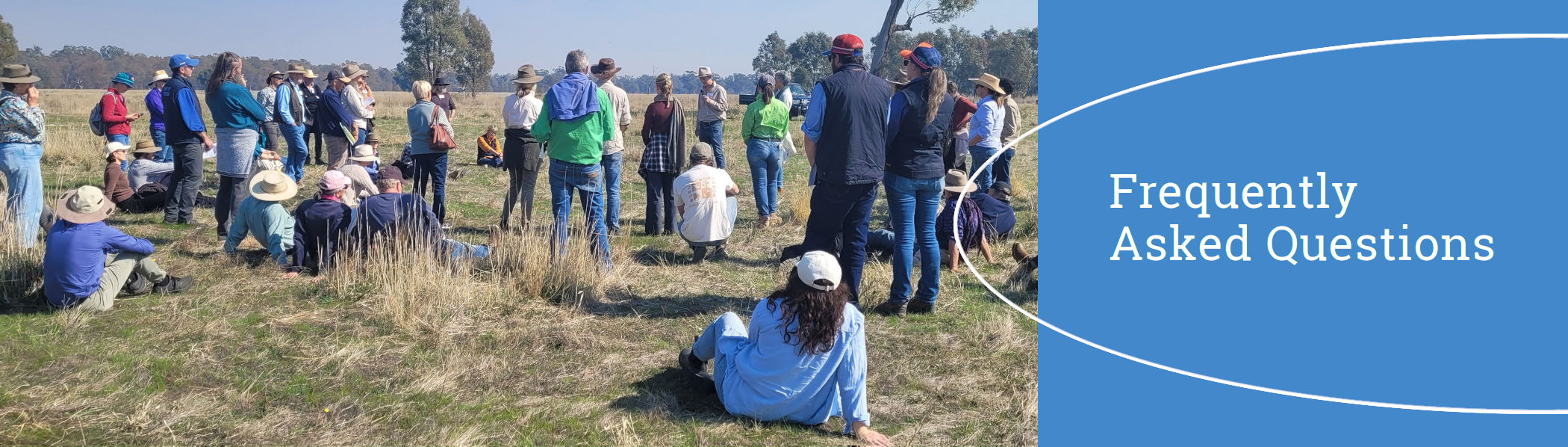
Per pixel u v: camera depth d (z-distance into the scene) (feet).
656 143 28.02
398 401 15.21
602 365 17.07
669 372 16.88
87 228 18.56
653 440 13.99
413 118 29.12
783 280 23.77
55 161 42.57
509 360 17.21
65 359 16.17
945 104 19.49
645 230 28.94
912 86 19.39
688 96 140.67
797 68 364.58
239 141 26.14
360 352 17.06
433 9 243.60
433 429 14.15
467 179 40.78
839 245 23.36
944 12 123.75
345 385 15.79
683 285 22.84
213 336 17.71
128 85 40.96
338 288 20.53
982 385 16.71
